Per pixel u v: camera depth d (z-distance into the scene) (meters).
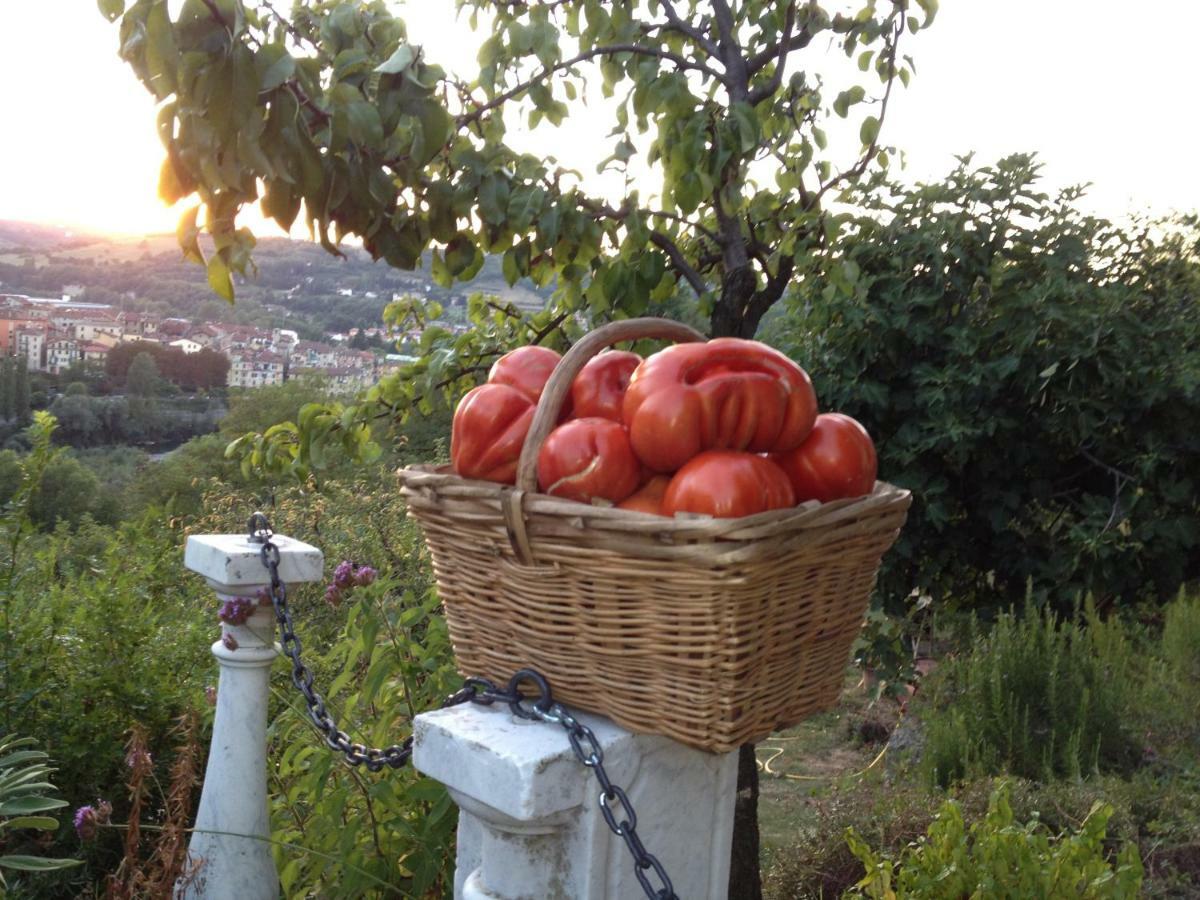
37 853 2.73
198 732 3.12
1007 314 4.71
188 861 2.12
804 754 5.06
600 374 1.47
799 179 2.58
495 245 2.20
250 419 21.81
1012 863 1.96
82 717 3.01
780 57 2.36
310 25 2.09
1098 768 4.05
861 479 1.41
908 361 4.89
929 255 4.71
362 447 2.58
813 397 1.38
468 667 1.43
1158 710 4.61
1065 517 5.04
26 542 3.48
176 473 17.69
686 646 1.16
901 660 5.06
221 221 1.59
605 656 1.23
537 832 1.25
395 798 2.25
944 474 4.96
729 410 1.30
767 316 5.76
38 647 3.15
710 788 1.44
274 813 2.56
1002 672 4.51
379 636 2.54
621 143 2.27
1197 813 3.61
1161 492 4.84
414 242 2.00
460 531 1.33
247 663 2.14
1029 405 4.88
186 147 1.43
